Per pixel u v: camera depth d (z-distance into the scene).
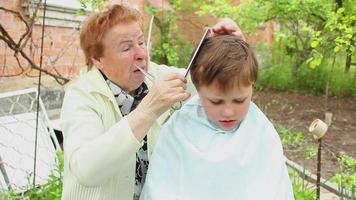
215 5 10.99
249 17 9.51
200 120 1.92
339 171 5.06
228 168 1.80
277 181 1.80
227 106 1.73
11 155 4.50
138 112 1.72
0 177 4.23
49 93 6.59
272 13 9.43
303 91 11.75
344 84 11.42
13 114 4.86
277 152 1.88
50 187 3.94
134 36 2.02
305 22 10.13
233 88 1.68
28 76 5.87
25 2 6.31
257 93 11.31
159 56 10.88
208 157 1.82
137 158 2.14
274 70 12.07
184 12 12.24
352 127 8.27
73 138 1.87
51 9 6.64
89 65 2.18
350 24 5.64
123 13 2.02
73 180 2.04
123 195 2.07
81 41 2.11
